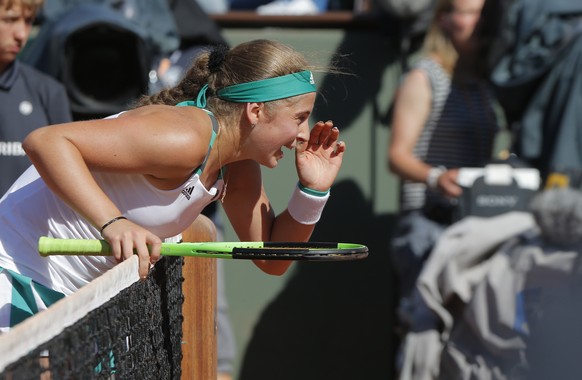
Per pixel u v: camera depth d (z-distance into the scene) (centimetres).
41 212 1054
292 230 1214
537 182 1864
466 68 1941
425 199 1933
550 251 1662
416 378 1756
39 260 1059
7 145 1634
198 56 1113
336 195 2147
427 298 1744
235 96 1044
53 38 1770
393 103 2080
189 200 1025
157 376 1023
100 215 939
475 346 1711
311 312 2172
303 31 2144
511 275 1680
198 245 963
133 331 917
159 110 1010
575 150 1870
